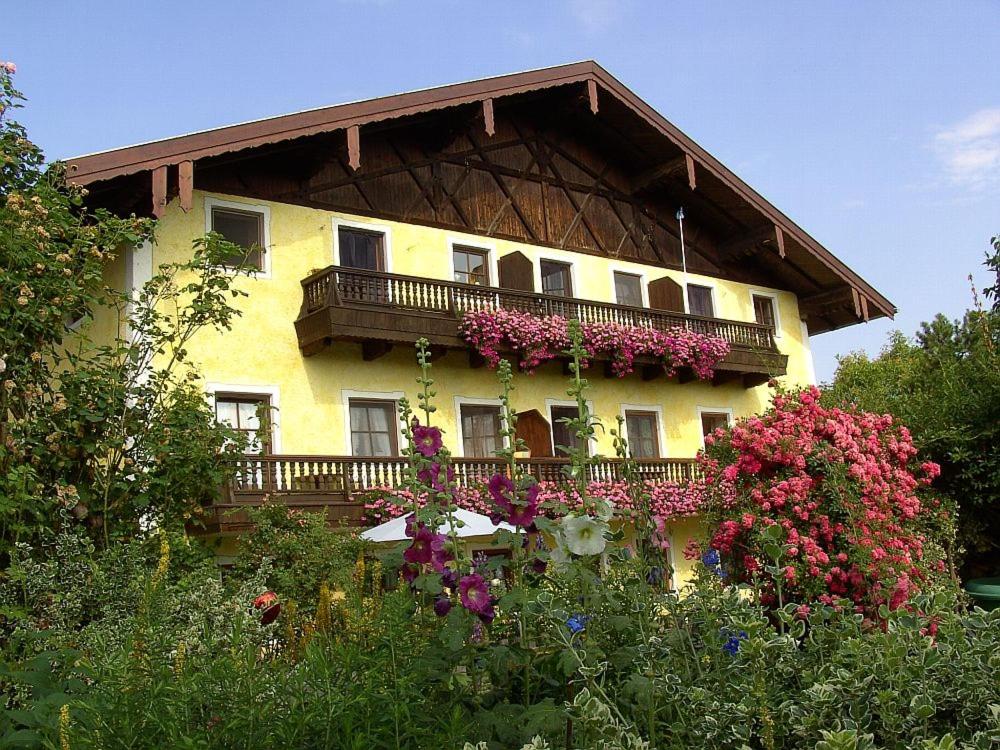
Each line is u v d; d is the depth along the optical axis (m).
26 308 8.17
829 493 9.09
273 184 15.44
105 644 4.51
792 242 21.39
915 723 3.10
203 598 6.08
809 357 23.14
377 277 15.33
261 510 11.75
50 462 8.16
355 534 11.56
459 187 17.84
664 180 20.67
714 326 20.38
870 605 7.80
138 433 8.88
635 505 4.36
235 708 3.18
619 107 18.98
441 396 16.48
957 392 11.88
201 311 9.90
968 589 7.76
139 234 9.92
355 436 15.55
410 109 15.49
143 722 3.14
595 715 3.09
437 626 4.07
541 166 19.25
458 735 3.36
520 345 16.55
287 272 15.25
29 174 9.33
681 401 20.30
